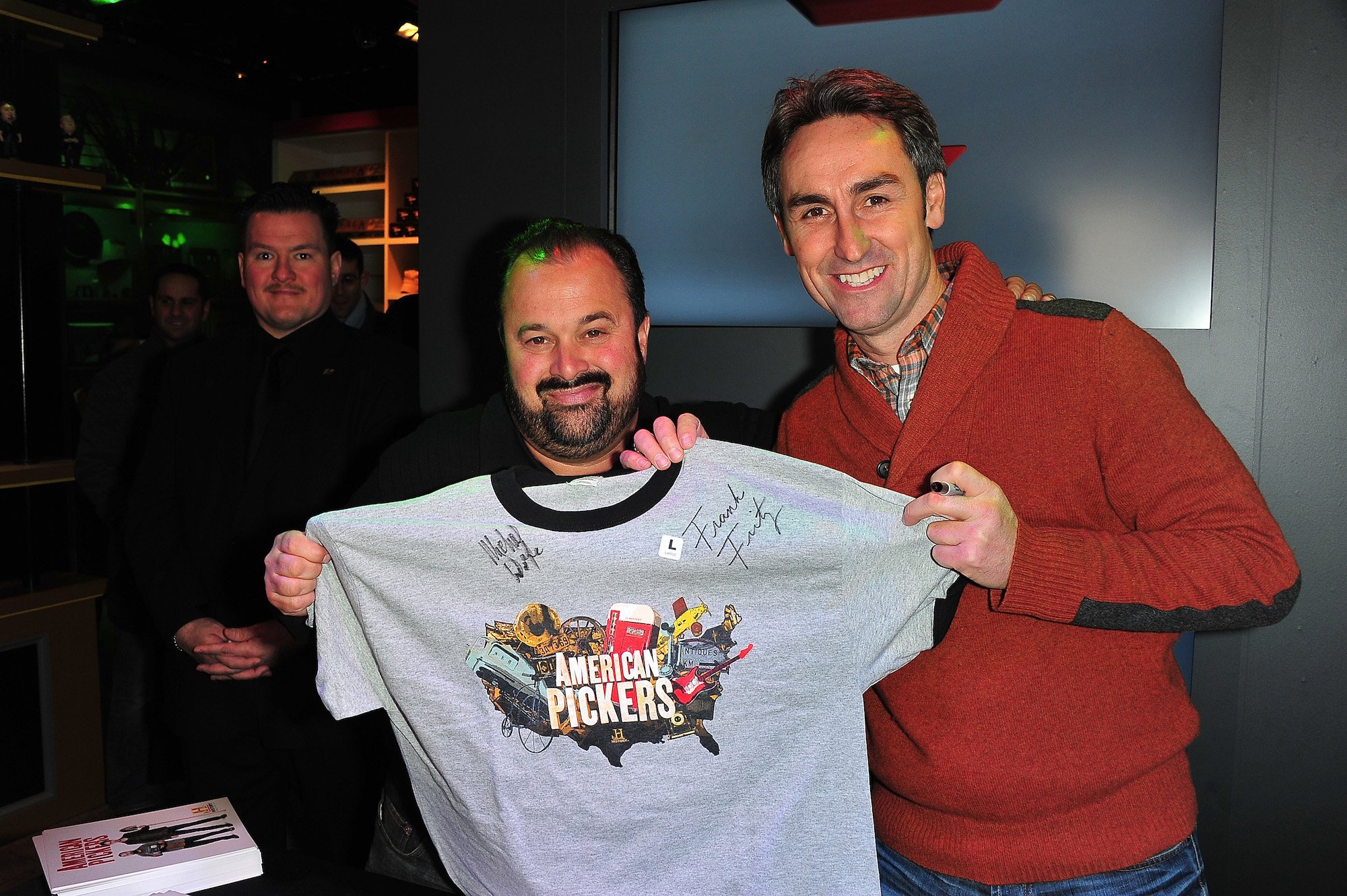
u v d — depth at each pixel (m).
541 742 1.09
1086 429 1.14
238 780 2.14
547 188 2.26
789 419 1.42
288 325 2.16
